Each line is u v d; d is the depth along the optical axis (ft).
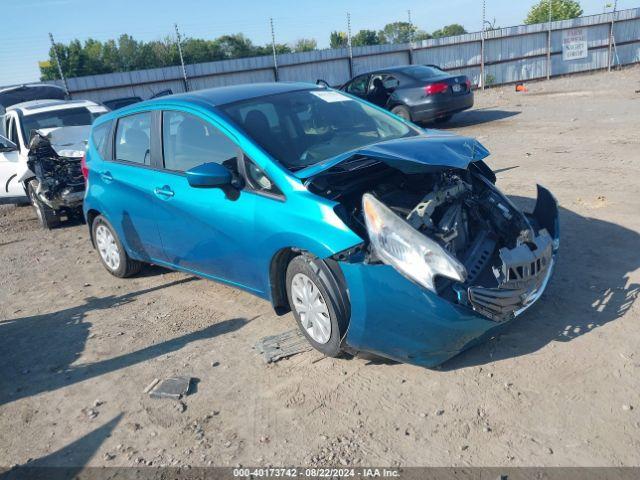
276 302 13.62
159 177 16.07
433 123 48.52
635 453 9.24
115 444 11.18
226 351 14.05
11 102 43.01
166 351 14.48
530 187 23.79
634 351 11.76
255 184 13.38
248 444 10.68
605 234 17.75
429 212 12.20
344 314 11.96
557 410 10.41
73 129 29.53
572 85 66.90
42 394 13.29
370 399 11.46
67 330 16.53
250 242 13.35
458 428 10.32
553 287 14.74
